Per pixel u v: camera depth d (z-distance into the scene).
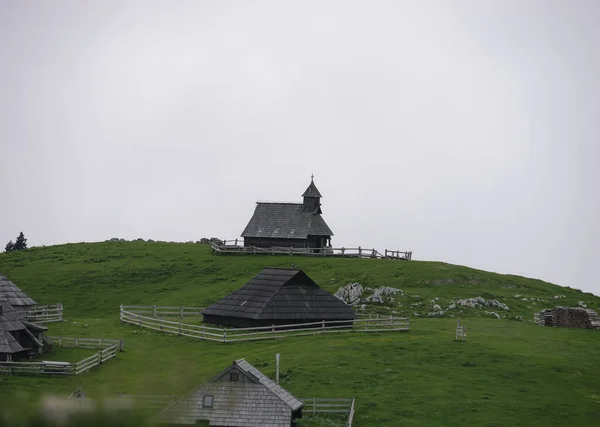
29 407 49.06
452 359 73.62
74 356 75.00
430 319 93.44
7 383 63.06
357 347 77.44
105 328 90.75
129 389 61.25
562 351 78.19
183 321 93.88
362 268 116.62
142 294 113.00
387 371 69.69
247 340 83.00
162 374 67.69
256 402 52.97
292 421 54.25
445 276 110.88
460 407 61.97
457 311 97.00
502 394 65.38
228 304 90.62
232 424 52.31
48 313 99.50
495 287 109.19
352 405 59.12
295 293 89.19
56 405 49.47
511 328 88.81
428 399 63.41
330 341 80.88
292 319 86.56
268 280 91.81
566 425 59.56
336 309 89.50
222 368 69.25
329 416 59.62
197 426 52.25
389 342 79.50
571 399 64.94
